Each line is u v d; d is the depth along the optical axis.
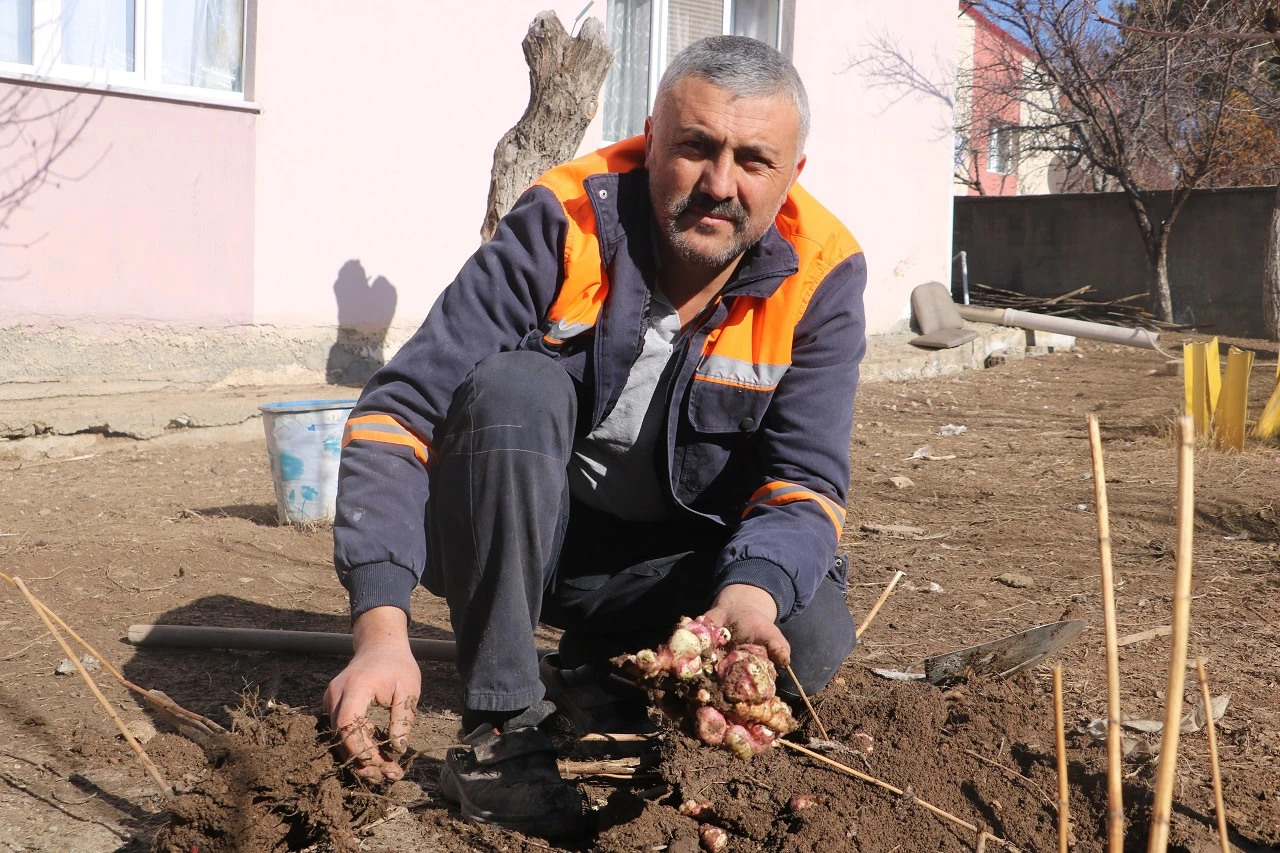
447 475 2.00
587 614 2.43
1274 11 9.50
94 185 6.54
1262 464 5.98
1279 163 15.09
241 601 3.59
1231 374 6.35
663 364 2.22
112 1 6.67
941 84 10.92
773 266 2.16
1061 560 4.32
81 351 6.61
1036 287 14.16
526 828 2.04
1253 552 4.39
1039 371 10.44
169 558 3.98
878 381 9.68
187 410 6.43
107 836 2.04
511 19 8.12
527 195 2.20
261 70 7.09
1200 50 13.79
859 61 10.25
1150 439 6.77
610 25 8.90
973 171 22.25
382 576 1.86
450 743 2.53
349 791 1.79
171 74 6.93
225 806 1.71
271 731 1.82
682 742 2.23
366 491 1.93
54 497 5.09
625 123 9.12
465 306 2.10
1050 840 1.98
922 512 5.13
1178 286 13.28
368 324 7.73
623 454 2.27
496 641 1.99
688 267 2.19
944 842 1.95
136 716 2.63
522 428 1.97
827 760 2.00
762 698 1.72
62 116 6.39
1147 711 2.71
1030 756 2.23
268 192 7.22
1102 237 13.62
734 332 2.20
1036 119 19.81
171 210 6.84
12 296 6.34
